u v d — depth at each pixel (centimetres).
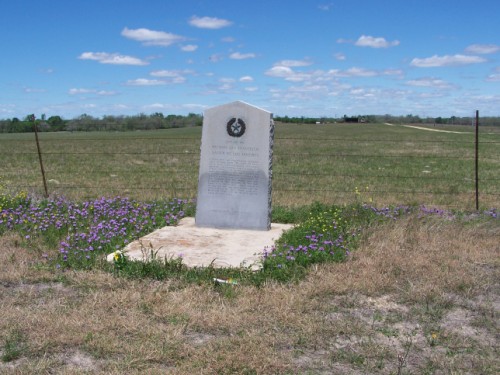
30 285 386
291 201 718
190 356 286
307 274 405
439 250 463
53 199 684
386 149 2139
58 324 316
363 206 631
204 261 437
